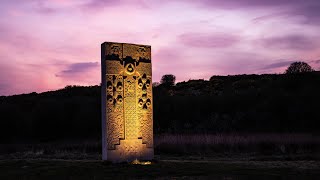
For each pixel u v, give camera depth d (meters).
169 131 39.84
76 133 44.09
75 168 14.15
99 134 42.44
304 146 25.81
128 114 15.88
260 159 19.94
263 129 39.94
